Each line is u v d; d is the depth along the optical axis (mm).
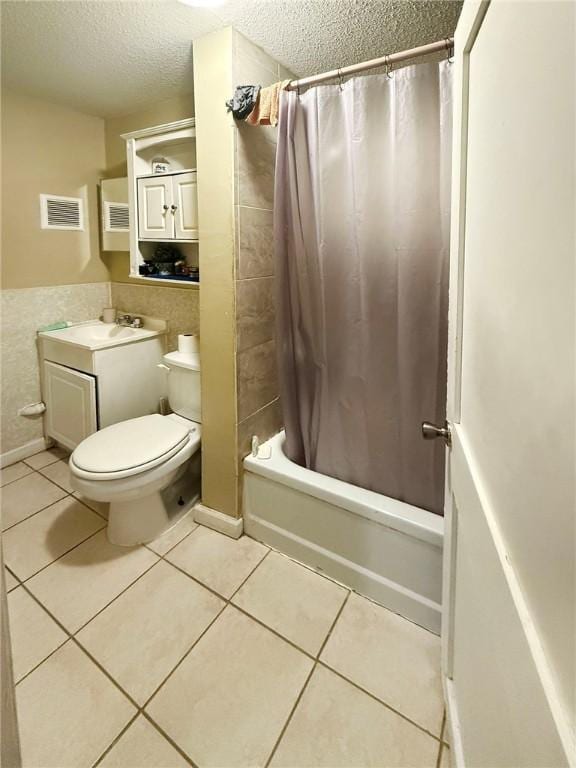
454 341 951
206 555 1764
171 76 1909
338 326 1610
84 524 1947
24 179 2260
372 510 1476
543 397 434
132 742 1104
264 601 1540
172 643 1373
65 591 1564
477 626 774
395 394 1569
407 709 1185
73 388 2283
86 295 2650
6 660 756
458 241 893
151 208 2096
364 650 1356
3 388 2365
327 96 1415
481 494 687
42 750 1078
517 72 521
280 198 1531
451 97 1227
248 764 1064
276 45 1569
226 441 1802
